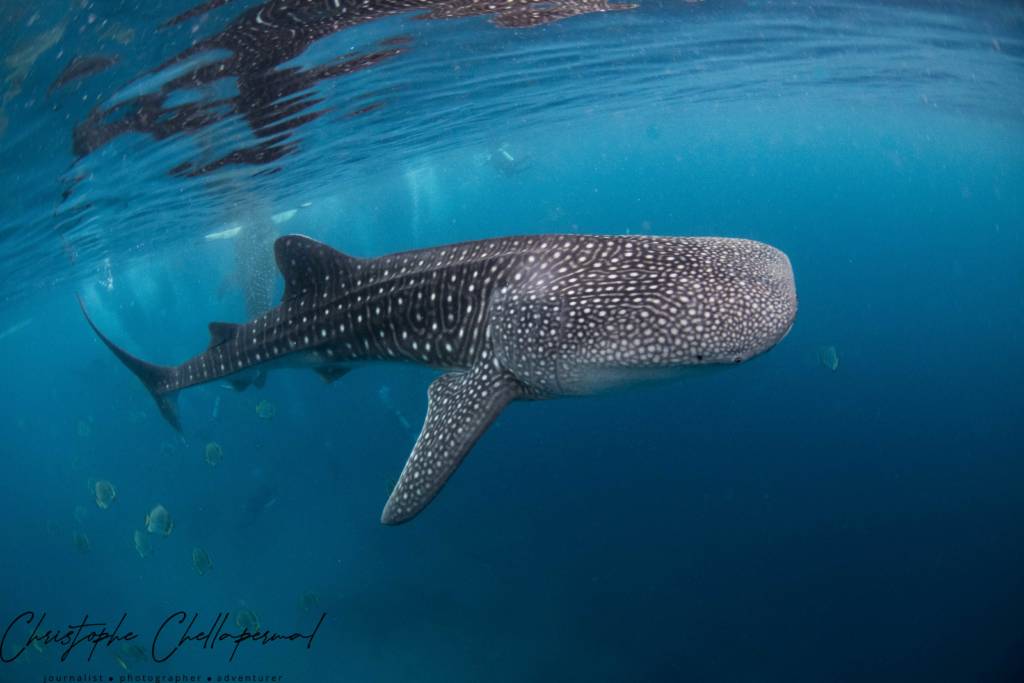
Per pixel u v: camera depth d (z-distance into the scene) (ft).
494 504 64.28
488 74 38.06
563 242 14.78
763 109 92.53
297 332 20.21
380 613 53.93
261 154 42.16
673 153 172.24
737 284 12.05
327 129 41.04
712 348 11.51
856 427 81.82
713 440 75.77
